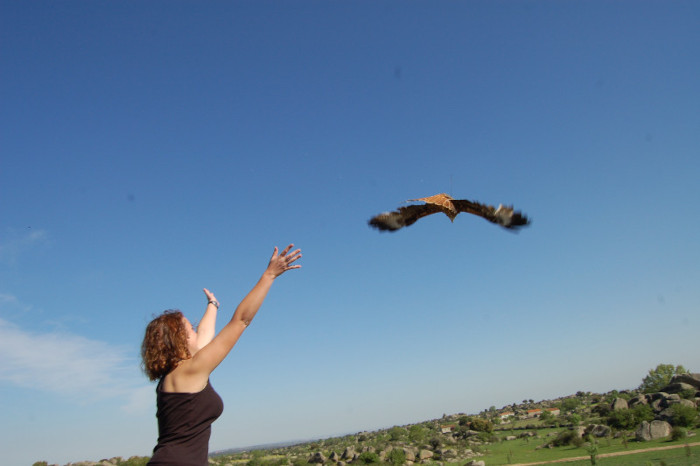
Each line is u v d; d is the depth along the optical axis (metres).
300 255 4.22
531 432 131.12
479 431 145.50
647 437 86.62
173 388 3.97
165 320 4.26
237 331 4.00
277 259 4.19
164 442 3.91
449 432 161.12
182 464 3.76
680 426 89.25
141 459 101.00
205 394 4.02
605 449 83.31
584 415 144.62
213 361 3.96
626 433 95.69
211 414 4.04
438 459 103.19
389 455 104.81
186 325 4.54
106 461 103.75
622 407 113.38
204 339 5.00
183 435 3.88
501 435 141.88
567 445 99.12
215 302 5.52
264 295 4.05
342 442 194.25
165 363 4.08
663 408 102.06
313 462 112.62
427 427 194.62
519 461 85.50
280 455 163.62
